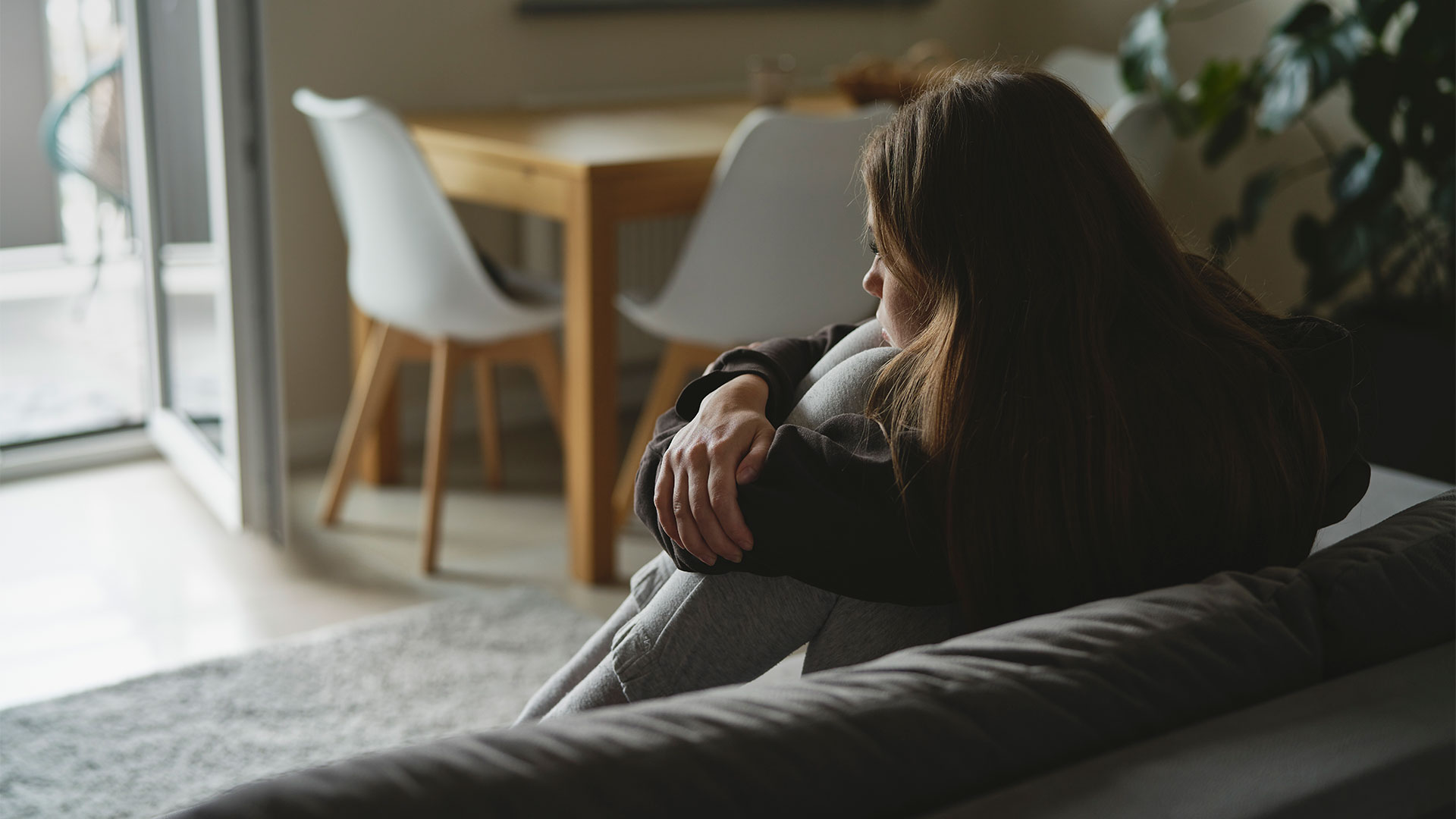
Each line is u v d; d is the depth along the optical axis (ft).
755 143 7.93
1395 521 2.98
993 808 1.96
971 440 2.77
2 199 18.33
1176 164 12.75
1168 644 2.35
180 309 10.07
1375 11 9.39
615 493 9.88
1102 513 2.77
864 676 2.21
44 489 10.12
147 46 9.92
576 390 8.45
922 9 13.64
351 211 8.89
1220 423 2.80
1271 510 2.86
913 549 2.83
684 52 12.23
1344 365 3.13
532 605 8.20
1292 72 9.55
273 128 10.36
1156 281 2.93
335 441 11.18
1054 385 2.77
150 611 8.11
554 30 11.43
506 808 1.77
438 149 9.30
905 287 3.01
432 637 7.74
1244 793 2.01
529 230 11.40
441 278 8.54
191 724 6.74
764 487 2.86
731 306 8.61
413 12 10.71
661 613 3.14
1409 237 10.27
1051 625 2.41
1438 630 2.71
